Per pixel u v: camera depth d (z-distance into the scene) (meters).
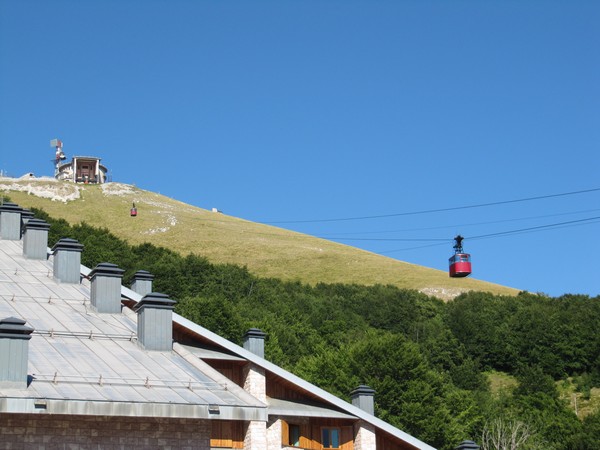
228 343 45.88
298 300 155.88
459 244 65.56
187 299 125.62
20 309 43.03
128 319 44.38
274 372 46.66
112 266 45.47
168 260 161.00
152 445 36.09
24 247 50.94
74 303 45.25
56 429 34.50
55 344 39.44
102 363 38.22
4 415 33.81
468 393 110.12
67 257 48.38
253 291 157.00
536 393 122.69
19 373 33.72
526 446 103.19
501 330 147.62
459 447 52.47
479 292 175.00
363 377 97.75
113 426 35.53
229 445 44.12
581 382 138.75
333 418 48.28
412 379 97.31
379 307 160.12
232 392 37.78
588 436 107.31
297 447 47.38
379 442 49.06
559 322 147.75
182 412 35.06
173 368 39.25
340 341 131.38
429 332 149.00
